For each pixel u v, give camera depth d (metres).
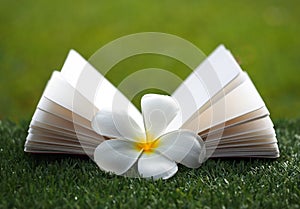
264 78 1.24
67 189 0.59
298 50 1.34
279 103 1.16
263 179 0.62
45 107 0.62
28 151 0.64
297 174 0.62
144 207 0.57
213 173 0.63
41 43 1.37
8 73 1.27
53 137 0.63
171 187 0.60
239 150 0.64
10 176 0.62
